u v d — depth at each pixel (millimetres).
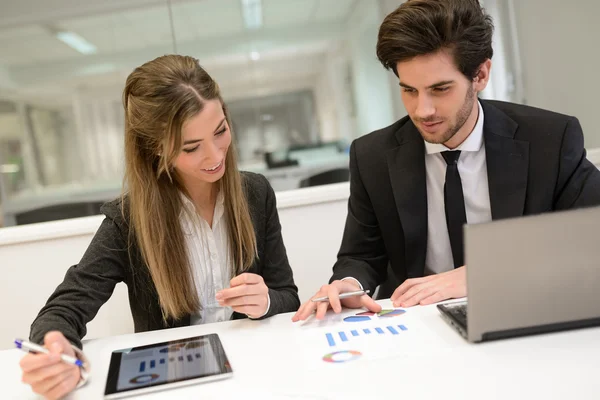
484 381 663
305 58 5133
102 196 4875
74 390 773
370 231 1299
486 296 749
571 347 727
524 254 737
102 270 1111
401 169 1217
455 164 1156
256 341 903
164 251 1135
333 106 5215
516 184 1137
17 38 4715
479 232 726
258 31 5016
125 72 4934
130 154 1132
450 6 978
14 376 873
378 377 705
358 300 1025
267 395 690
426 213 1207
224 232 1230
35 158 4934
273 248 1287
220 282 1221
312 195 1763
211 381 754
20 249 1668
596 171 1127
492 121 1172
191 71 1051
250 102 5242
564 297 759
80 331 1006
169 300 1127
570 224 730
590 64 2438
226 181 1188
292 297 1156
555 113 1176
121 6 4691
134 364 830
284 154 5102
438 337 816
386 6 4336
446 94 1017
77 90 4938
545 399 608
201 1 4777
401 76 1032
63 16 4680
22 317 1688
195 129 1029
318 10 4949
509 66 2604
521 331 774
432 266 1248
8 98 4812
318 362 777
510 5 2551
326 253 1803
